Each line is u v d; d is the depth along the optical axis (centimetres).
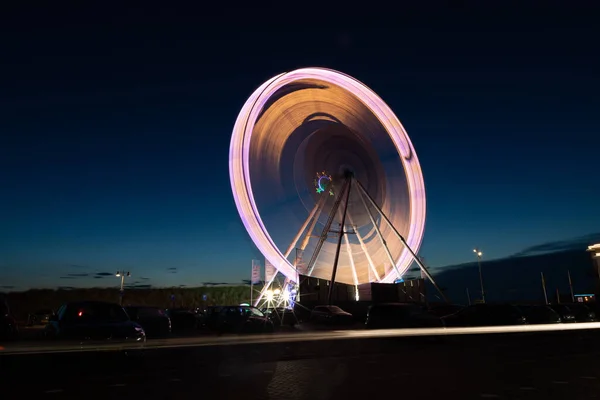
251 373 1032
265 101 3469
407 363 1184
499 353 1411
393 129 4303
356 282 4200
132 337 1123
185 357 1296
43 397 761
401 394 774
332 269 3984
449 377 950
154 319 2145
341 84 4088
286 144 3931
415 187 4122
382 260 4266
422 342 1717
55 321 1151
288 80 3659
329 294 3538
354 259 4241
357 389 824
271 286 3769
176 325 2711
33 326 4747
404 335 1867
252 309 2456
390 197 4347
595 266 4359
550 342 1761
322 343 1647
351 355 1379
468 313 2527
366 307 3672
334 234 4138
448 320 2527
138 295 7344
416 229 4028
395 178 4316
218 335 2180
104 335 1080
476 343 1738
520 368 1078
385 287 3931
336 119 4312
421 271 4175
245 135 3359
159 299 7450
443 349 1534
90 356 1042
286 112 3919
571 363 1159
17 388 841
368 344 1645
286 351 1461
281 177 3781
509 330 2077
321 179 4181
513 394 767
